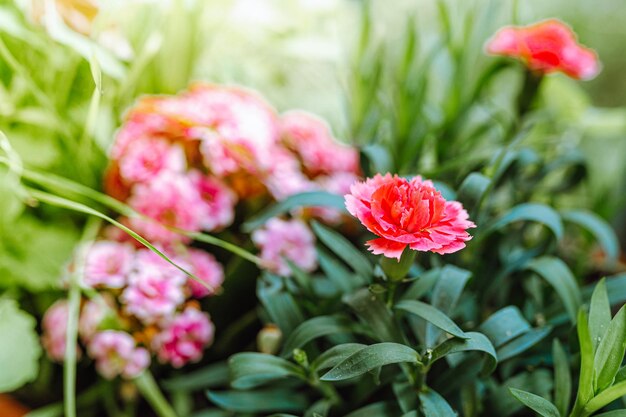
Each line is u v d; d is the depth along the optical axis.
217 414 0.31
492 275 0.32
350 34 0.42
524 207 0.31
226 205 0.33
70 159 0.33
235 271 0.33
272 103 0.41
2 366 0.30
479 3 0.38
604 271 0.37
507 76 0.44
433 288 0.29
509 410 0.28
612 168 0.42
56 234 0.34
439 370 0.29
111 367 0.31
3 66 0.32
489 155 0.34
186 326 0.31
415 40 0.36
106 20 0.33
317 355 0.29
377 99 0.37
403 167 0.35
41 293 0.34
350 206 0.25
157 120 0.32
